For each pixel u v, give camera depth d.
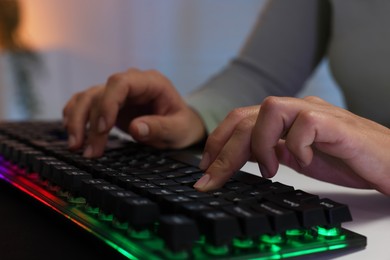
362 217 0.43
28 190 0.47
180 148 0.76
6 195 0.51
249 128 0.45
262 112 0.44
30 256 0.34
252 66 1.03
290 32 1.04
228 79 0.99
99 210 0.38
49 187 0.47
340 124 0.41
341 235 0.35
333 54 0.93
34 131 0.74
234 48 2.31
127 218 0.33
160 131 0.70
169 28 2.40
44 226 0.41
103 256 0.34
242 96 0.95
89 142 0.61
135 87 0.71
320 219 0.34
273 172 0.45
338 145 0.42
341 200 0.48
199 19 2.34
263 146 0.44
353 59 0.88
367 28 0.87
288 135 0.42
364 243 0.35
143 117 0.70
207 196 0.37
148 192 0.38
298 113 0.43
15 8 2.36
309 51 1.05
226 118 0.50
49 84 2.48
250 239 0.31
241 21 2.28
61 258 0.34
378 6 0.85
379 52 0.85
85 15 2.49
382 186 0.45
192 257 0.29
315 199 0.37
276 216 0.32
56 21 2.46
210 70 2.36
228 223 0.30
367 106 0.88
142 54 2.46
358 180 0.49
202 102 0.86
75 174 0.43
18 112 2.45
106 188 0.38
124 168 0.49
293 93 1.06
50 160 0.50
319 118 0.41
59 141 0.67
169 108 0.78
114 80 0.69
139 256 0.30
